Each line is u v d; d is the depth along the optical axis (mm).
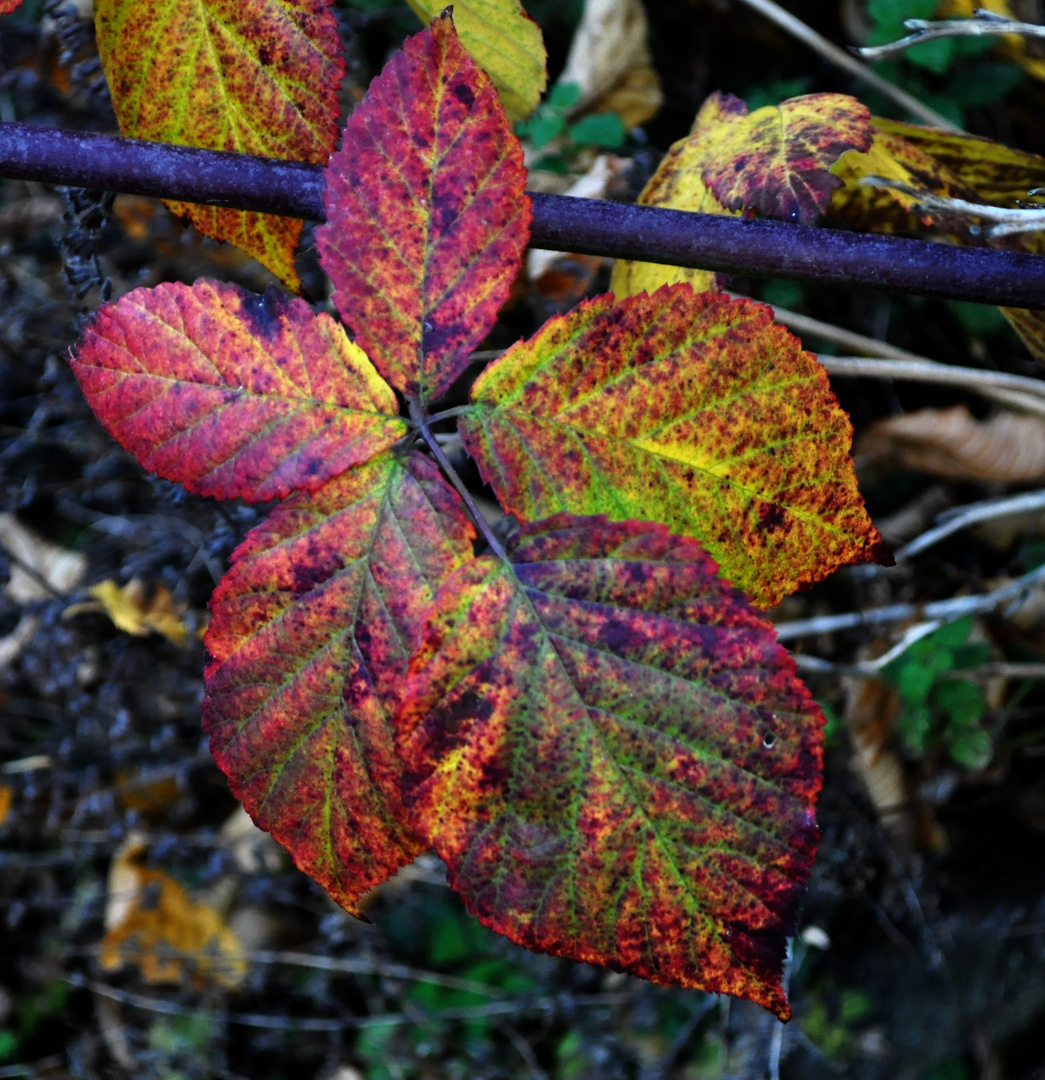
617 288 431
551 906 353
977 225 413
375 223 360
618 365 363
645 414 364
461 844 353
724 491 365
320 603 358
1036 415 740
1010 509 704
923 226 440
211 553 761
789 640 785
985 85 677
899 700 787
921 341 780
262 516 670
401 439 362
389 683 357
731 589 352
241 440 360
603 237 375
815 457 365
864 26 747
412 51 360
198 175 375
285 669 359
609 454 363
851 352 768
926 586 799
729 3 773
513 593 353
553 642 352
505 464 362
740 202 402
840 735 785
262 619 359
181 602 807
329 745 359
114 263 768
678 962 352
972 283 371
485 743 352
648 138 799
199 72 388
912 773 809
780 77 792
